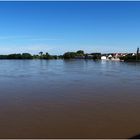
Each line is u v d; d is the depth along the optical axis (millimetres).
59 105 22219
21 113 19547
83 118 18281
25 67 87875
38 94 27688
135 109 20844
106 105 22266
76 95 27141
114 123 17172
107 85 35969
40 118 18250
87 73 58594
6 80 42438
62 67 87438
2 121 17547
